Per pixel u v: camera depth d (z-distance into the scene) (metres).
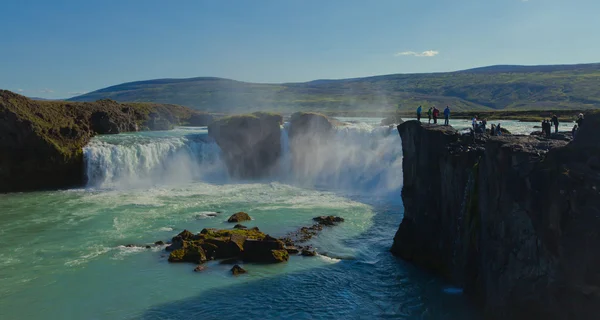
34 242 39.66
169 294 30.14
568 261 18.45
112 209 51.03
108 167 67.25
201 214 48.59
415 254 35.81
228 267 34.53
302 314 27.66
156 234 41.69
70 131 69.38
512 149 23.23
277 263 35.22
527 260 20.98
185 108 123.88
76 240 40.19
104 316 27.45
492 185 24.94
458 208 31.69
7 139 63.09
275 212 49.91
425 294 30.08
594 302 17.89
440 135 36.03
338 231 43.12
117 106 98.50
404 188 39.91
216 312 27.86
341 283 31.89
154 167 70.56
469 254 28.39
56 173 65.62
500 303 22.83
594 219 17.84
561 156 20.47
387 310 28.09
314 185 67.56
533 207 20.53
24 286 31.22
